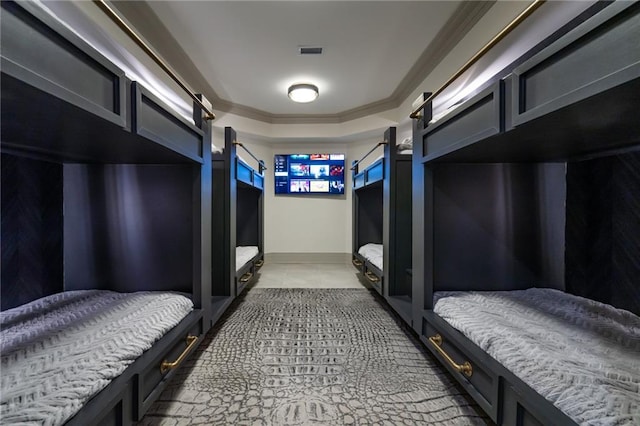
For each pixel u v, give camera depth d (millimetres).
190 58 2932
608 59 603
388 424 1104
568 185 1723
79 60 715
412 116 1666
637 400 688
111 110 845
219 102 4055
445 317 1376
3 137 1022
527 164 1721
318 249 4848
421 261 1577
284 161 4793
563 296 1545
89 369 816
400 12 2244
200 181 1582
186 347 1333
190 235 1674
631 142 1161
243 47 2734
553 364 856
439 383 1376
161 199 1671
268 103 4125
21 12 561
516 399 848
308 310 2434
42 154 1371
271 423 1103
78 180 1650
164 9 2195
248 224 3750
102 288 1671
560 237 1736
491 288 1732
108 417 790
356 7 2193
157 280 1682
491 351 1014
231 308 2480
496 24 2006
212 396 1264
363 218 3865
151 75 1676
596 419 661
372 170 2924
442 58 2766
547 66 771
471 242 1724
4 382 742
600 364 854
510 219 1733
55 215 1626
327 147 4863
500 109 952
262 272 4055
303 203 4840
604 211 1580
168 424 1093
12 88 589
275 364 1541
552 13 1558
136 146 1173
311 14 2270
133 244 1677
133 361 942
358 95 3855
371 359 1602
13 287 1450
